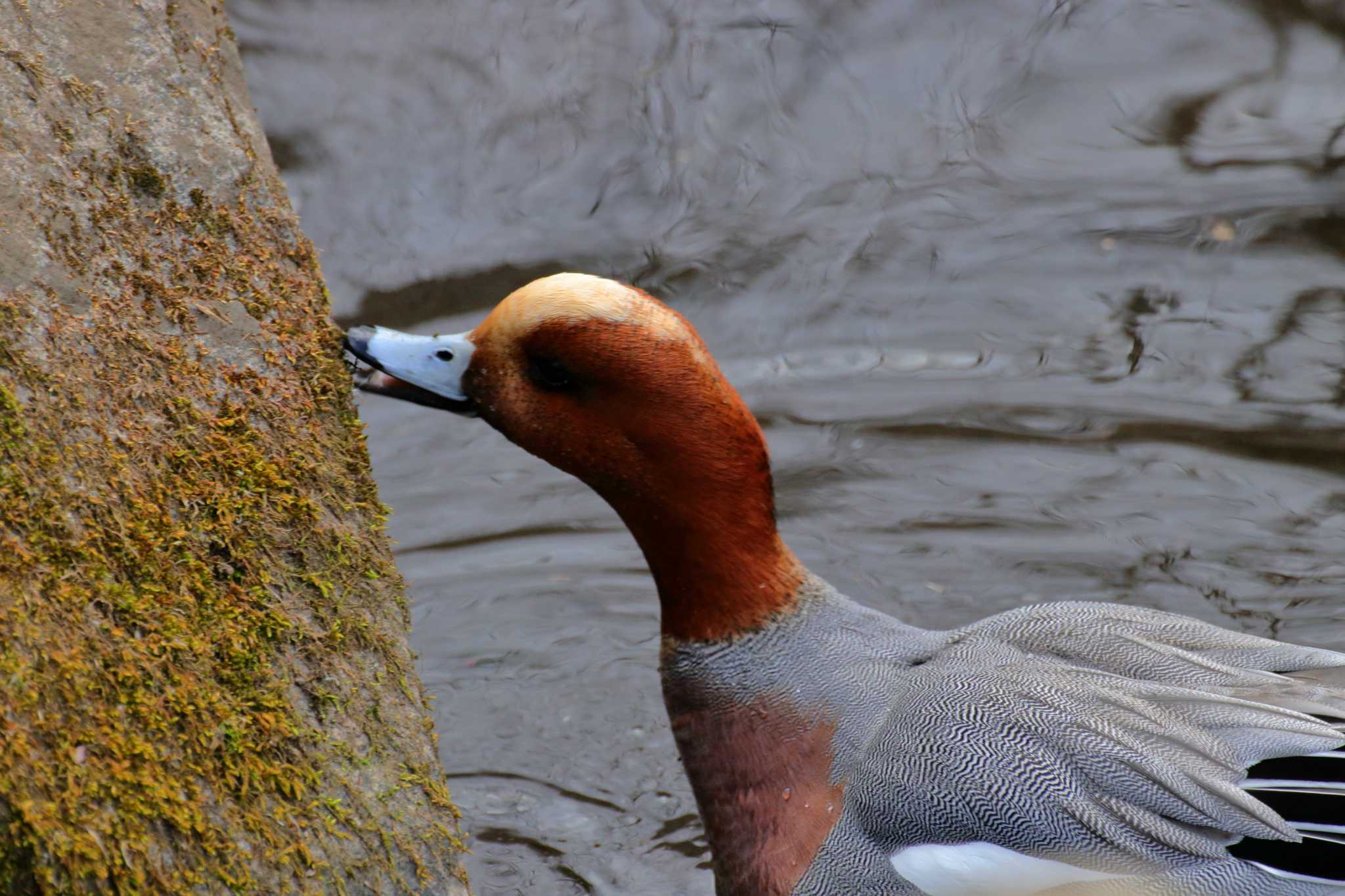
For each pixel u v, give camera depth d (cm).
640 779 912
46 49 597
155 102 619
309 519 571
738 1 1469
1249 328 1241
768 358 1245
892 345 1251
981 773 664
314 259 648
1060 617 732
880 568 1059
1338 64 1445
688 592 700
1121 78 1456
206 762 484
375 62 1423
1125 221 1339
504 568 1077
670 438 655
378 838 523
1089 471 1130
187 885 459
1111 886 650
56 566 479
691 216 1358
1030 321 1266
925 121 1432
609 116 1414
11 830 424
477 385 655
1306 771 649
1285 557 1044
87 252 561
